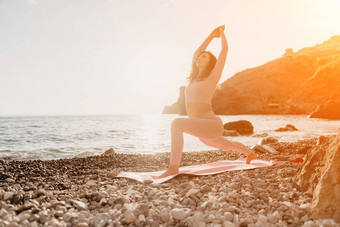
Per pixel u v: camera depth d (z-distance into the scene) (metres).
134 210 2.68
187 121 4.62
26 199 2.98
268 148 8.13
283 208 2.69
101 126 30.12
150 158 7.76
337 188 2.49
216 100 114.62
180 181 4.30
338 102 50.41
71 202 2.97
